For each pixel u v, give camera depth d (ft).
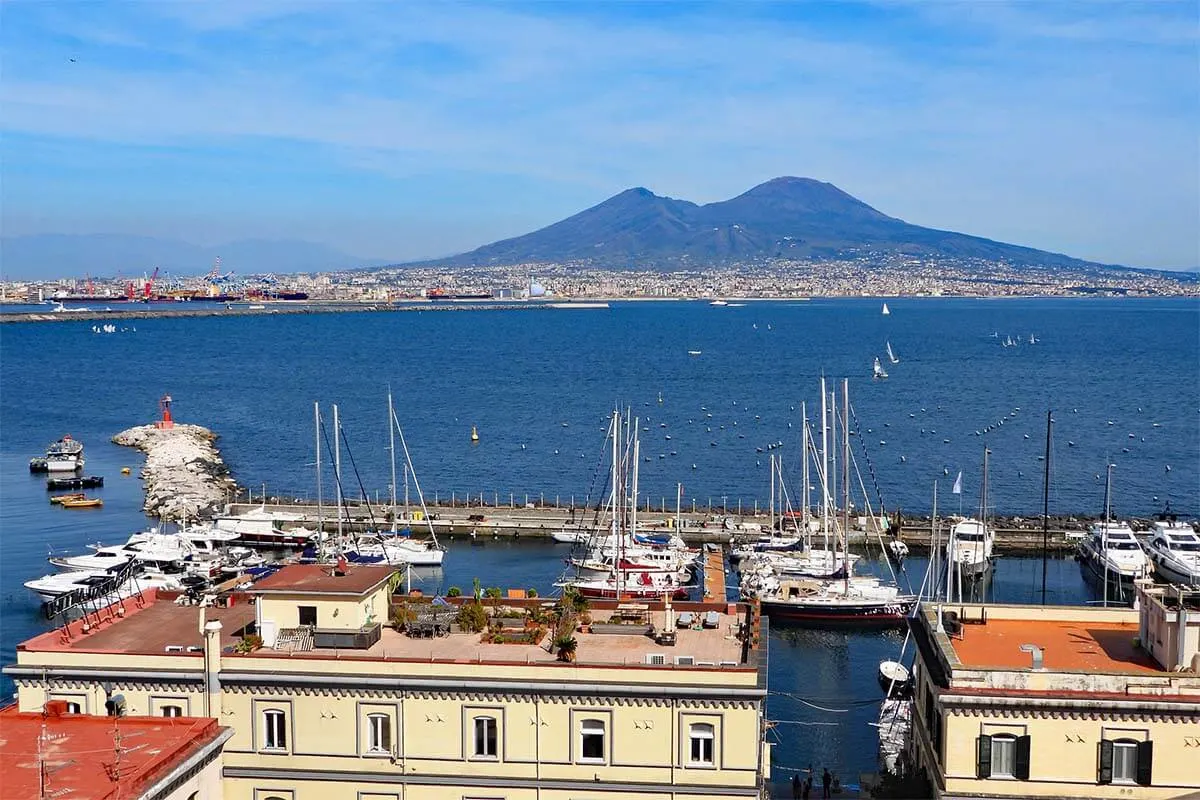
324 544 488.85
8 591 439.63
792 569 437.99
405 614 215.51
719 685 185.06
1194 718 177.88
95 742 172.35
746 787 185.06
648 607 230.27
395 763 191.42
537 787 188.24
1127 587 447.42
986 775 183.42
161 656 196.34
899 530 513.86
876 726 303.89
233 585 310.45
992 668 184.75
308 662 193.16
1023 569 482.69
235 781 193.47
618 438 561.02
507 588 444.55
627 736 187.11
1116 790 180.24
